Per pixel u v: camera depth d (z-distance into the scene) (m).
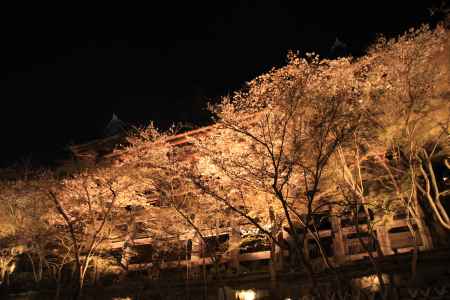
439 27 17.97
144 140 26.41
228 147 19.77
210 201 21.86
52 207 25.25
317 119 16.03
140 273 29.36
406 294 14.83
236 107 19.34
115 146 30.25
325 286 19.41
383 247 22.03
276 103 17.19
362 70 19.38
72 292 26.72
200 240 26.66
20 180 25.56
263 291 21.80
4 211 25.89
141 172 24.06
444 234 20.92
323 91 16.59
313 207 21.44
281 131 17.06
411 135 18.11
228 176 18.97
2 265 28.86
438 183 23.41
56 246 30.98
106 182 24.33
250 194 20.41
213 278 24.36
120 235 28.16
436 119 18.47
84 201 25.42
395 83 17.84
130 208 30.20
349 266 19.97
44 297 27.44
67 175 25.86
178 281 25.11
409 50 17.61
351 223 23.94
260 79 18.80
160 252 28.41
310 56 18.14
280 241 23.11
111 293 25.75
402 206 20.77
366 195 21.31
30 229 25.83
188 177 20.67
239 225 24.88
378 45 18.88
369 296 14.65
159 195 24.36
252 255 25.36
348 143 18.48
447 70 18.12
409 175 19.75
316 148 16.20
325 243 27.20
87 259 21.92
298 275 21.02
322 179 19.94
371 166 22.28
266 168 17.66
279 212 20.66
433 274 17.75
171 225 25.41
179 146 28.53
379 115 18.05
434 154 21.27
